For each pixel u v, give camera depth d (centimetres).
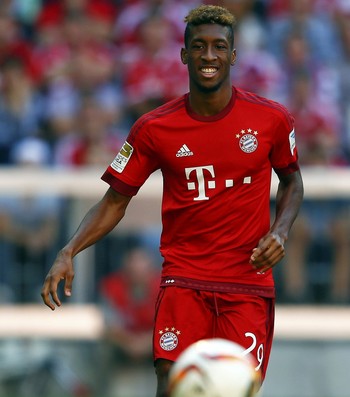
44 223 3603
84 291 3569
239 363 1279
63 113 4322
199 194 1966
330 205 3591
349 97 4559
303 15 4744
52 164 4166
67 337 3550
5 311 3569
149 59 4472
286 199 2009
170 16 4675
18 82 4431
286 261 3569
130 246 3566
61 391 3541
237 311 1978
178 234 2003
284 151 1992
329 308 3572
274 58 4631
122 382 3528
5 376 3544
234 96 1970
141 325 3531
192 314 1977
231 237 1973
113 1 4966
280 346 3572
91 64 4466
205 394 1256
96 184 3616
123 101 4381
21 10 4931
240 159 1950
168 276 2006
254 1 4831
